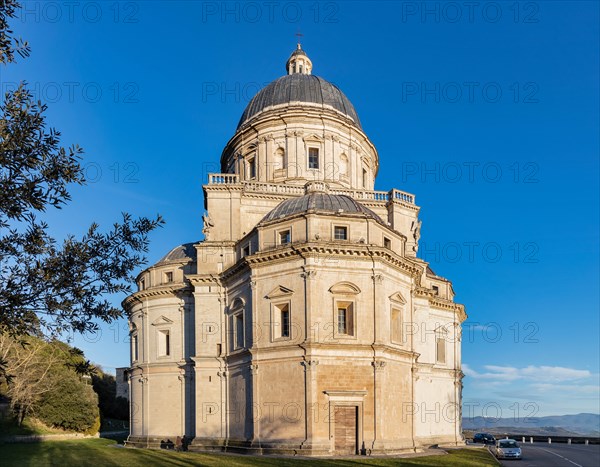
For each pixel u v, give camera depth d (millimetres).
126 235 14031
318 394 37531
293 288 40000
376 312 39812
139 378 53656
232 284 46500
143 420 51688
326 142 57031
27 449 42844
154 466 30953
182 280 53875
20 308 12078
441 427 56250
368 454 36844
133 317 56938
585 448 60875
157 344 52844
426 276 58500
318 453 36188
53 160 12062
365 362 38844
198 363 46656
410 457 36906
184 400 50094
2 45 11914
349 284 39688
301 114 56906
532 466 38938
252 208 51062
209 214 50094
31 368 57844
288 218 41812
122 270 13867
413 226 53594
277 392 39156
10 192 11469
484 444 63094
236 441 42125
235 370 44344
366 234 41281
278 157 57344
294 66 67688
